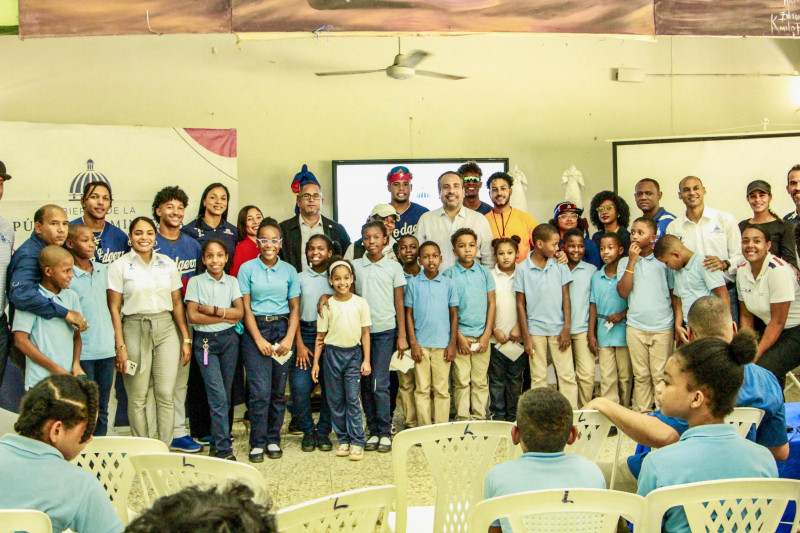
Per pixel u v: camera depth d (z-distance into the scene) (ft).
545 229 15.43
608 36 13.50
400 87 20.56
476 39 20.80
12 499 6.27
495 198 17.20
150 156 17.08
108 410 14.99
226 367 14.46
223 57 19.65
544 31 13.28
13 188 15.90
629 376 15.75
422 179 20.51
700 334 9.24
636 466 9.10
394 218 16.55
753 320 15.25
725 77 21.81
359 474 13.41
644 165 20.06
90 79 18.90
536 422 6.99
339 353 14.42
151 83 19.25
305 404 14.87
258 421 14.35
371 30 12.92
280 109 20.01
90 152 16.56
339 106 20.29
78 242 13.43
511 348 15.56
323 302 14.66
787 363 14.55
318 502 6.36
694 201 16.39
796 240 13.91
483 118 20.92
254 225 16.29
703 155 19.77
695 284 14.88
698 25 13.67
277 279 14.66
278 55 19.95
